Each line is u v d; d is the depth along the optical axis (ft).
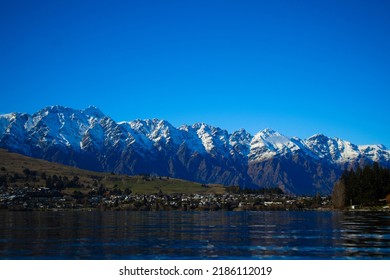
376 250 327.26
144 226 575.79
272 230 504.02
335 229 500.74
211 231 494.18
